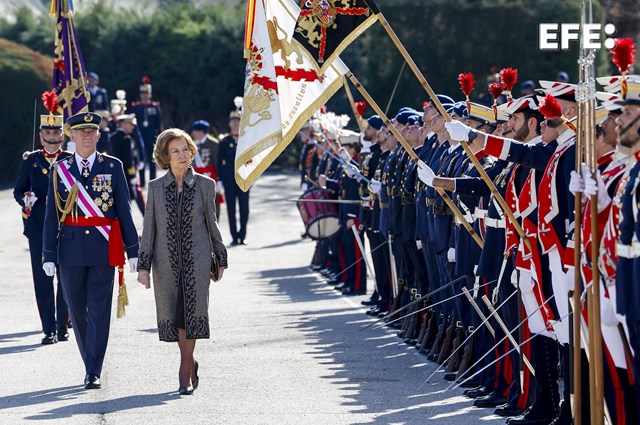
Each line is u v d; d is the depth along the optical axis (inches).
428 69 2171.5
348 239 1120.2
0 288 1140.5
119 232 711.1
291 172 2623.0
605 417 533.3
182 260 666.8
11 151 2495.1
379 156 1005.8
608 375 533.3
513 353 620.4
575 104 584.7
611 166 518.9
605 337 523.8
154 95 3115.2
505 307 633.0
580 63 505.0
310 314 981.2
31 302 1050.7
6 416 613.0
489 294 684.1
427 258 800.9
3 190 2349.9
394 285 919.0
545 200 572.4
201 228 671.8
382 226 919.0
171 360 770.2
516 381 620.4
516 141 598.2
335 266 1194.0
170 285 670.5
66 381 708.7
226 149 1562.5
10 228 1737.2
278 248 1530.5
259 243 1589.6
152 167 2268.7
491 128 716.7
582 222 524.7
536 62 2123.5
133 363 760.3
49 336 842.8
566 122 553.9
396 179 863.1
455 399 653.9
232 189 1565.0
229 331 890.1
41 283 839.7
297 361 767.7
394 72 2180.1
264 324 925.2
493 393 639.8
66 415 614.5
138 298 1071.6
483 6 2140.7
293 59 692.1
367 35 2196.1
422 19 2166.6
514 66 2134.6
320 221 1170.6
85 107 946.7
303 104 690.2
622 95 483.2
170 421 599.5
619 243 484.1
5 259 1398.9
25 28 3250.5
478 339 694.5
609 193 513.0
